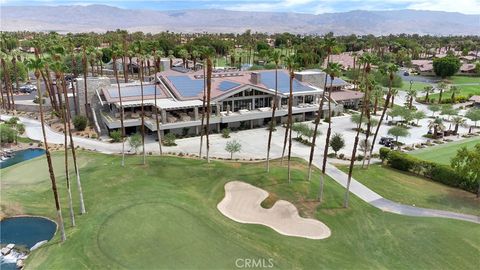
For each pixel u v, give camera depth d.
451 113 110.69
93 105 101.94
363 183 63.72
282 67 155.38
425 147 87.19
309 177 62.16
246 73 120.00
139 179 62.91
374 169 70.88
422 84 179.25
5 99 125.00
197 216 50.66
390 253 43.81
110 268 40.03
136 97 96.25
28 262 42.34
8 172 67.19
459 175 60.03
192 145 84.62
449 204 56.44
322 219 51.12
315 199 56.16
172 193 57.78
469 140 93.25
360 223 50.47
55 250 43.84
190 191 59.38
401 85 167.38
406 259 42.66
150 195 56.69
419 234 47.56
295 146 85.44
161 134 90.06
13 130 84.69
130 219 49.41
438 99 142.75
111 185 60.56
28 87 142.38
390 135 95.62
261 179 62.19
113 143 85.31
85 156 75.19
